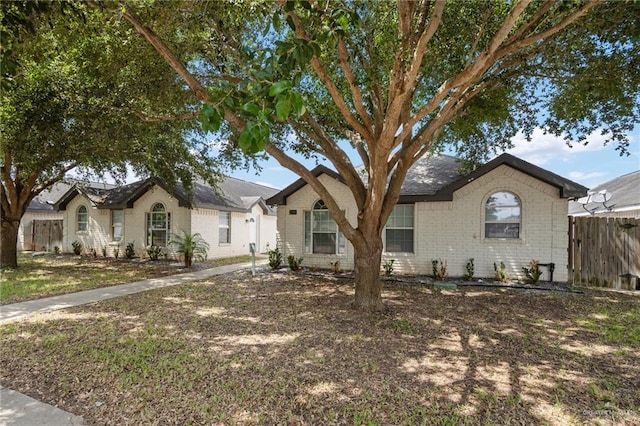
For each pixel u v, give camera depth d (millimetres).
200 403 3252
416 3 5152
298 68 2664
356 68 5918
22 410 3135
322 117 7832
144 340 4953
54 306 7051
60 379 3740
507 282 9625
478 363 4238
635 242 9125
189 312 6566
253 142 1619
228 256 17375
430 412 3131
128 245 16047
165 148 11688
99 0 3779
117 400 3316
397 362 4242
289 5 2867
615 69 5625
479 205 10414
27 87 7227
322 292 8469
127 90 6547
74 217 18203
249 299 7699
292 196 12742
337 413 3105
